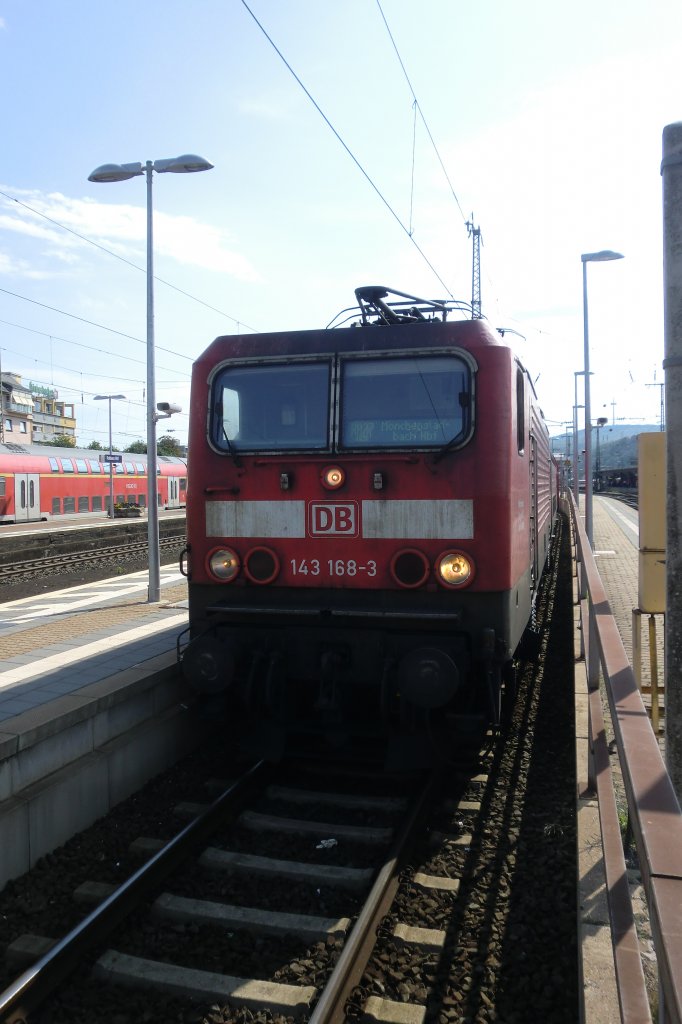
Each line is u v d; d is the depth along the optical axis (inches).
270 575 239.5
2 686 253.4
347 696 246.1
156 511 463.8
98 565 797.9
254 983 155.3
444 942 165.5
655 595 225.6
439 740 242.1
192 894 189.3
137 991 157.1
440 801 233.5
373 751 270.2
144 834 219.0
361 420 235.9
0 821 189.2
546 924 170.7
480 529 222.5
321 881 192.7
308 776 255.8
